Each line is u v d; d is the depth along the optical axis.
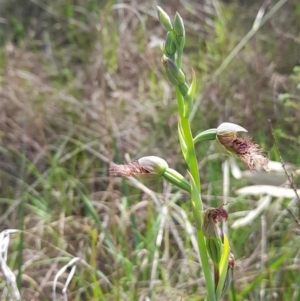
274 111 1.03
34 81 1.16
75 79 1.20
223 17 1.30
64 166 1.00
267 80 1.09
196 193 0.54
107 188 0.91
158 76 1.18
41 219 0.86
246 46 1.16
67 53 1.30
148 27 1.30
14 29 1.39
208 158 0.91
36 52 1.30
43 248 0.82
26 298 0.77
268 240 0.81
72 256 0.76
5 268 0.69
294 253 0.79
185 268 0.78
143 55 1.19
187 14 1.37
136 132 1.02
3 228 0.87
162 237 0.82
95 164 0.98
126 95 1.09
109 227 0.83
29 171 0.95
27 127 1.05
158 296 0.75
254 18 1.32
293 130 0.97
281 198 0.79
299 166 0.84
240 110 1.04
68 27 1.38
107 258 0.80
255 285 0.73
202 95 1.05
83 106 1.08
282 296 0.75
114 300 0.73
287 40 1.19
